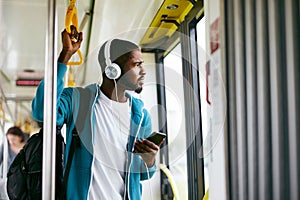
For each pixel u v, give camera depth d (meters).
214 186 1.18
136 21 1.56
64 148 1.18
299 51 0.83
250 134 0.98
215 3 1.19
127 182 1.19
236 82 1.06
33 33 1.43
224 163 1.10
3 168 1.25
